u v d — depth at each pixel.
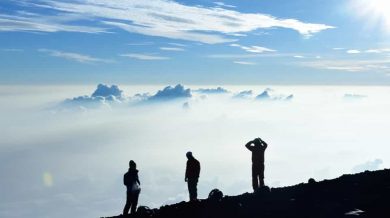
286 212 14.19
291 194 17.44
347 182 18.70
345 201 14.83
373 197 15.02
